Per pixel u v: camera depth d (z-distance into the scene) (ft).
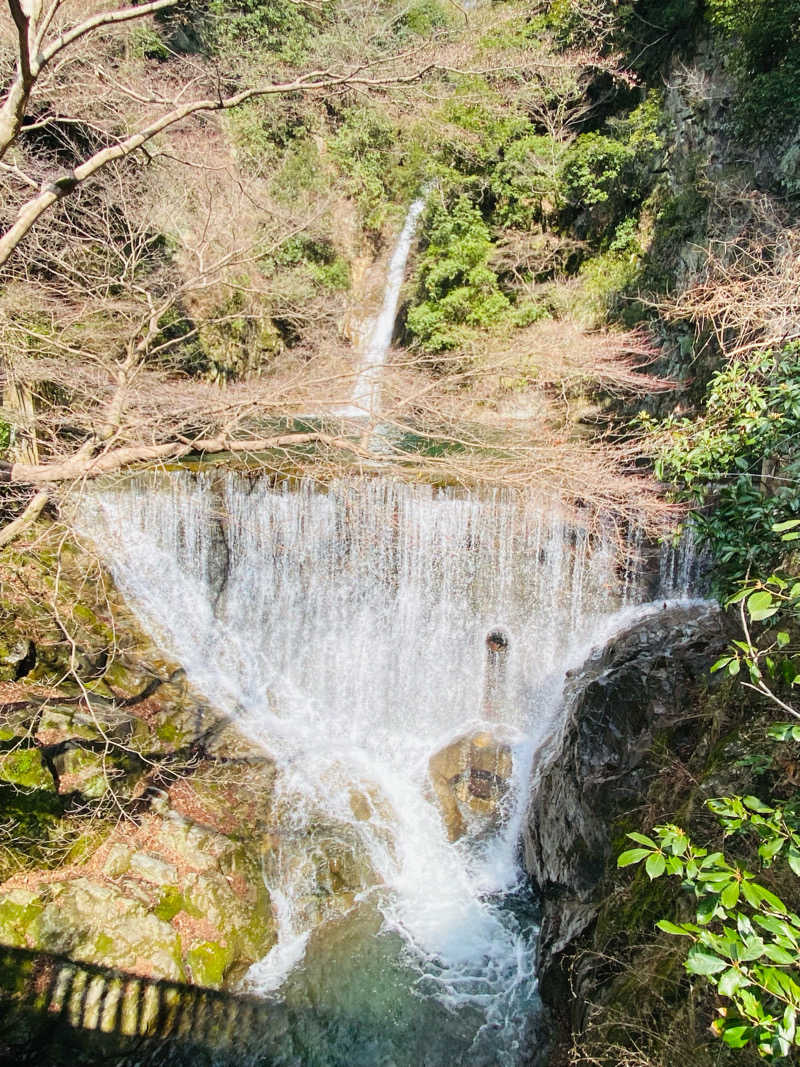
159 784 21.59
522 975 18.62
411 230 52.24
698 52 38.04
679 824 13.20
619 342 30.78
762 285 17.01
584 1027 13.65
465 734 26.91
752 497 12.23
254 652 29.37
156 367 34.45
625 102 45.42
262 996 17.61
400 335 51.75
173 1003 16.39
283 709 28.09
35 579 25.39
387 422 20.57
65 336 24.11
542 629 28.09
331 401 19.72
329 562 28.76
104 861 18.33
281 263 45.70
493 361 25.02
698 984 10.46
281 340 48.55
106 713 22.53
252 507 28.73
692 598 26.40
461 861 22.30
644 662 20.52
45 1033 14.84
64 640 24.13
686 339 34.73
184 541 29.63
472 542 27.58
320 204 36.52
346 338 50.60
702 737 16.06
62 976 15.66
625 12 40.93
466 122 41.93
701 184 35.86
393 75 22.36
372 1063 16.46
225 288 41.11
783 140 31.12
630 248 43.47
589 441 26.73
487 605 28.37
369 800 23.95
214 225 28.89
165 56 41.52
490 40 36.91
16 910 16.12
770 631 13.70
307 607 29.35
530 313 44.62
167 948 16.94
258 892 19.70
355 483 24.49
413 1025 17.31
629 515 19.47
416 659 28.81
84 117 25.16
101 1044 15.24
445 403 21.62
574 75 39.96
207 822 20.89
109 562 29.17
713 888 5.03
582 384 37.45
